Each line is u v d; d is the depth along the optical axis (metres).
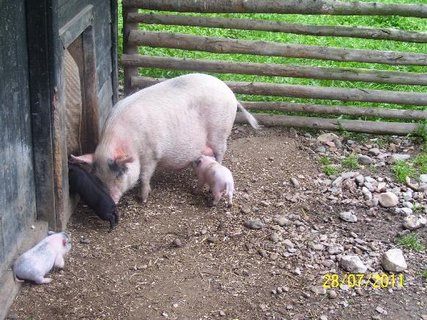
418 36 6.06
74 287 4.17
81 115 5.21
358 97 6.27
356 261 4.46
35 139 4.32
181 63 6.25
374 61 6.14
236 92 6.32
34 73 4.18
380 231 4.91
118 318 3.96
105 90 5.71
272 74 6.23
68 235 4.43
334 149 6.06
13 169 4.05
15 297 4.03
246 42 6.14
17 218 4.15
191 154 5.23
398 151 6.11
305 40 7.74
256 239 4.73
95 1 5.27
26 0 4.04
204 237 4.73
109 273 4.32
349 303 4.20
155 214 4.98
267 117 6.31
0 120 3.83
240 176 5.52
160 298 4.13
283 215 5.04
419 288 4.35
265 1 6.04
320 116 6.44
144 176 5.06
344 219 5.01
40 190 4.43
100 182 4.79
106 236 4.69
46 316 3.93
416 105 6.37
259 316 4.05
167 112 5.03
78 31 4.70
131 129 4.88
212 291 4.22
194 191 5.30
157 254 4.53
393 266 4.46
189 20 6.15
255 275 4.39
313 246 4.67
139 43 6.22
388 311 4.15
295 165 5.74
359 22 8.49
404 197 5.34
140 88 6.39
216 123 5.27
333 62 7.28
